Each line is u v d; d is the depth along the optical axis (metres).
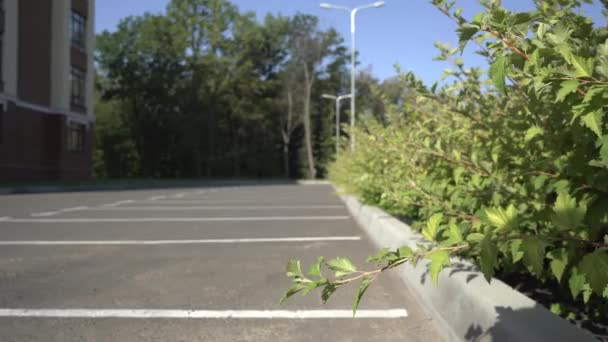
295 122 60.31
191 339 3.18
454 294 3.04
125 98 53.75
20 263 5.57
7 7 25.70
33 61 28.36
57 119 30.02
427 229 1.99
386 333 3.26
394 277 4.77
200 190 24.77
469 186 3.35
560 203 1.72
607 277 1.59
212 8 54.91
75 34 31.80
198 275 4.96
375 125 7.80
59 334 3.28
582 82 1.65
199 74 52.81
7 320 3.57
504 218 1.78
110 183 28.69
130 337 3.22
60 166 29.98
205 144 55.94
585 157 2.39
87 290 4.39
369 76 46.38
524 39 1.88
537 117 2.68
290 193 21.73
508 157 3.40
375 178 7.34
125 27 52.81
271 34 62.91
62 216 10.52
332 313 3.69
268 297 4.14
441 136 4.36
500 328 2.33
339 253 6.19
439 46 3.36
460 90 3.56
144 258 5.87
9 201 14.66
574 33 2.21
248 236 7.66
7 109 26.00
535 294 3.43
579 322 2.88
